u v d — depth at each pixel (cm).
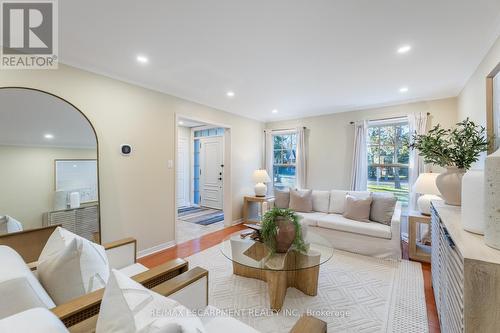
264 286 225
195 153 665
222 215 545
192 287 129
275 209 216
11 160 205
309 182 473
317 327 99
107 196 268
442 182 189
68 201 237
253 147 511
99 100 261
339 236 321
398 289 220
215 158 621
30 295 85
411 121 358
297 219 210
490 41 193
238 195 475
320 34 186
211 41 198
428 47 205
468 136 195
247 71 260
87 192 251
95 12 159
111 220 272
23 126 211
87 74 251
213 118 414
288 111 447
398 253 283
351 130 425
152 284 131
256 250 211
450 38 190
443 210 166
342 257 295
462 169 189
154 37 192
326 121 454
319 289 221
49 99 225
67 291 108
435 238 185
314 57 225
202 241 364
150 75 272
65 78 235
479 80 234
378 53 216
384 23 171
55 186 229
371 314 185
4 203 200
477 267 80
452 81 284
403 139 384
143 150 304
